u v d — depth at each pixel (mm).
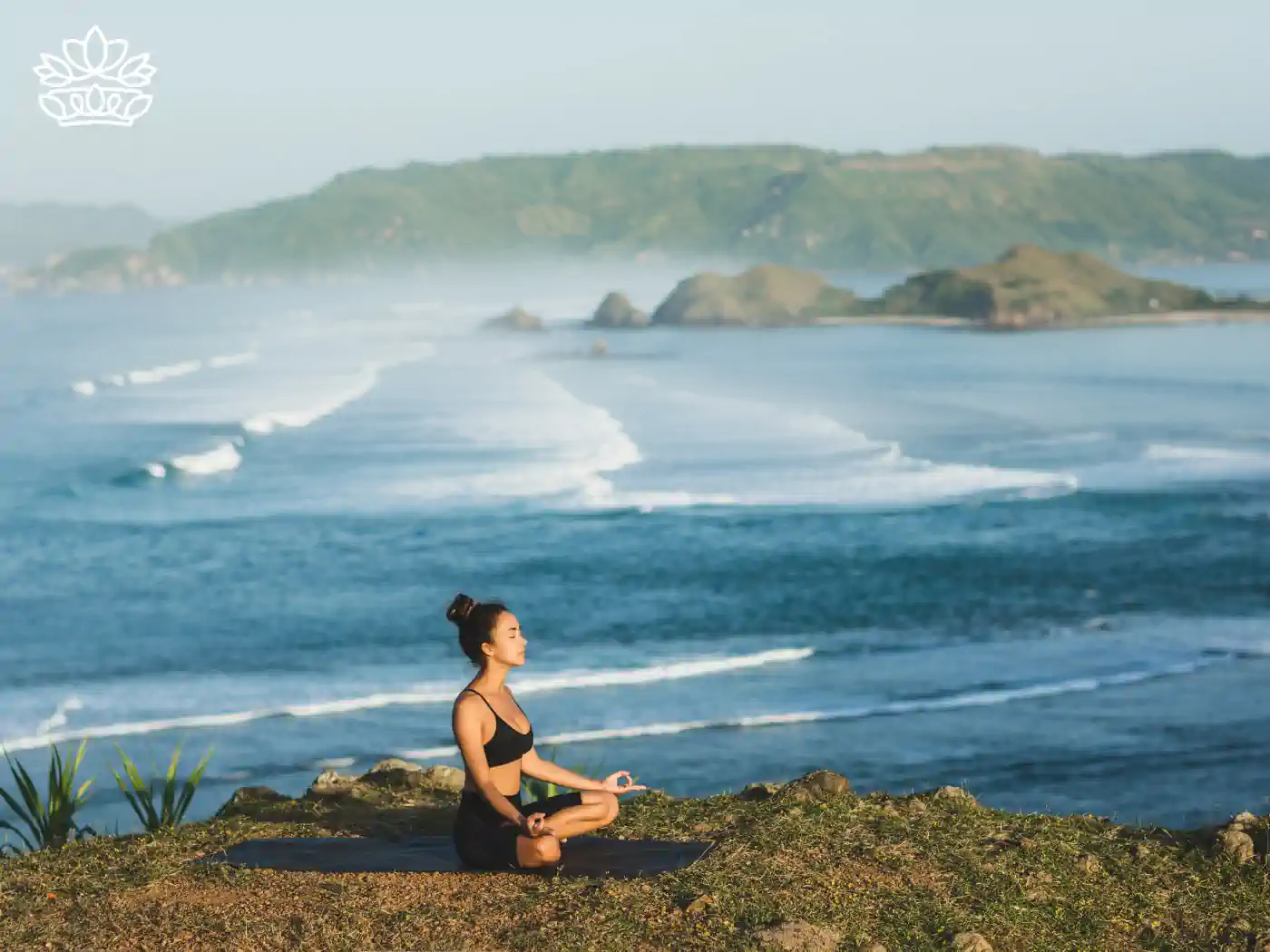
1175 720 24922
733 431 80562
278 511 53156
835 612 35438
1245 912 5344
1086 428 82875
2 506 55344
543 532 47812
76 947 4879
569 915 5102
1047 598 36750
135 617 35750
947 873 5586
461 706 5660
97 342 184250
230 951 4828
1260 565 41094
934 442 76312
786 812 6336
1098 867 5738
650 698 27125
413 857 5883
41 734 25344
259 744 24531
